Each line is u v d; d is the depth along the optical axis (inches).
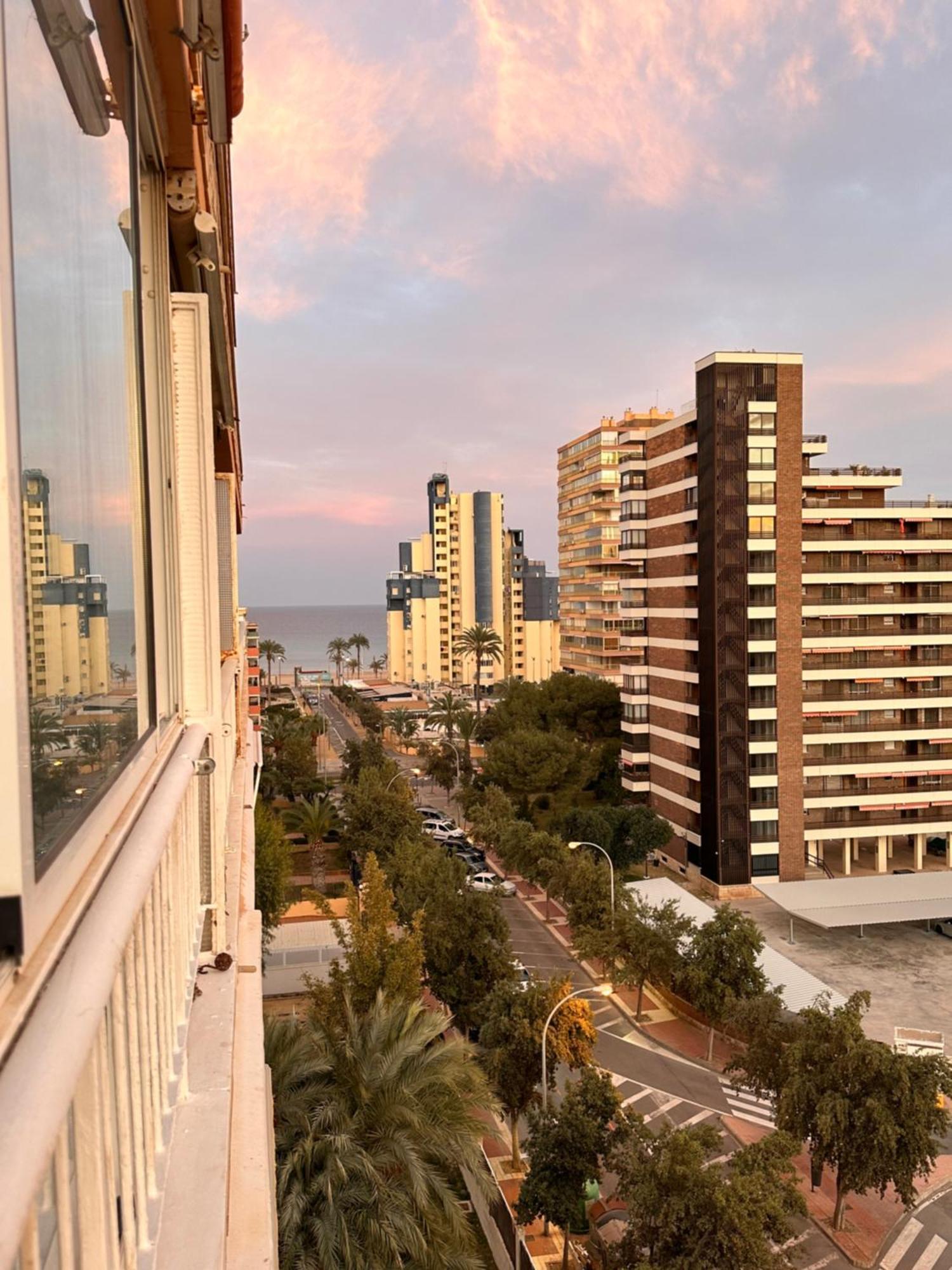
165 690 130.0
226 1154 112.1
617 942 1239.5
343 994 735.7
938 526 1939.0
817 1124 796.6
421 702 4793.3
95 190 88.0
